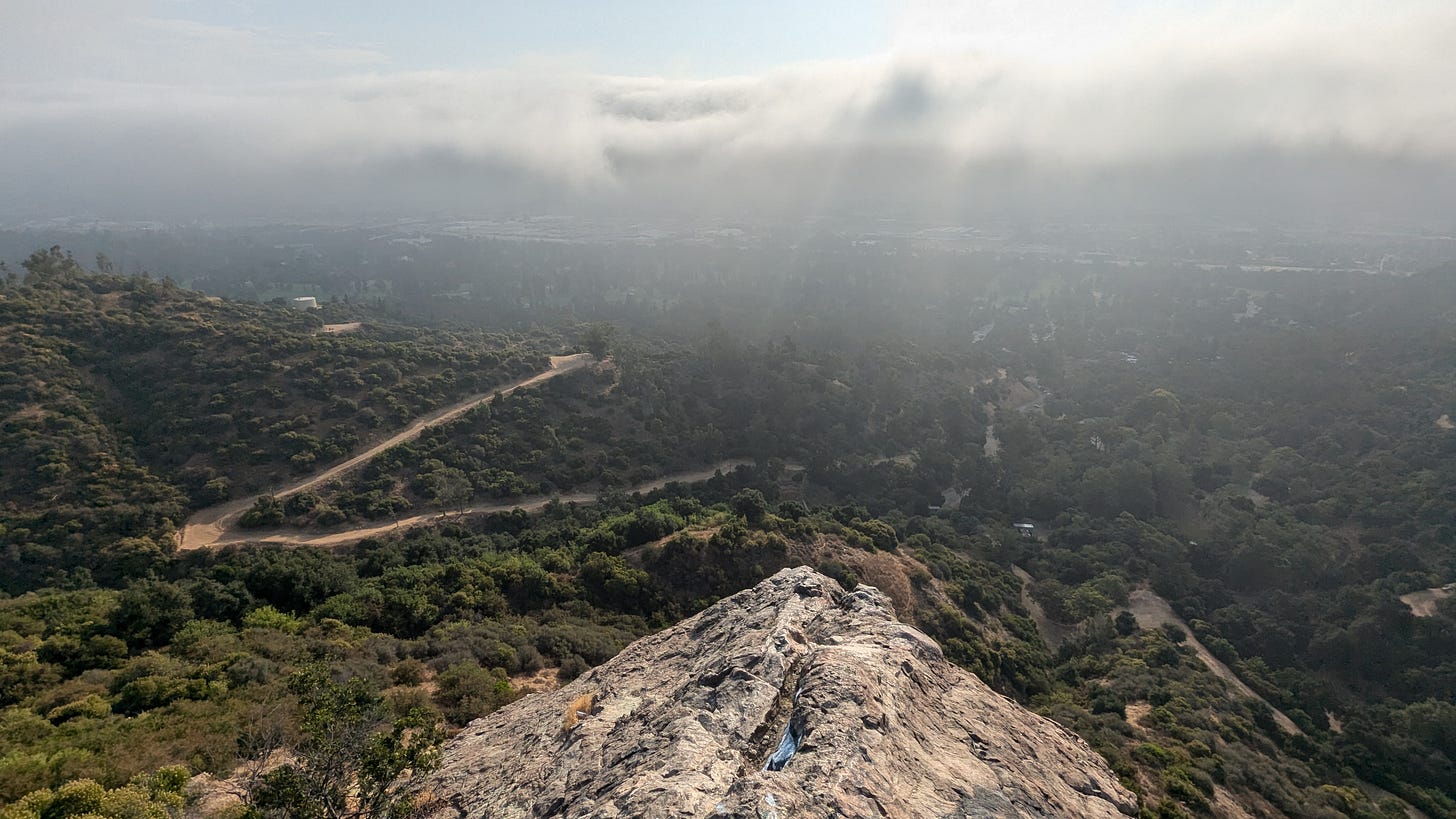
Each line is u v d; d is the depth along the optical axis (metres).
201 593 42.19
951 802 13.66
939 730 16.70
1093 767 18.50
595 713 19.83
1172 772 35.97
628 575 53.06
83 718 26.05
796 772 13.04
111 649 34.41
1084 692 51.59
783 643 19.28
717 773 13.77
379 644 36.19
